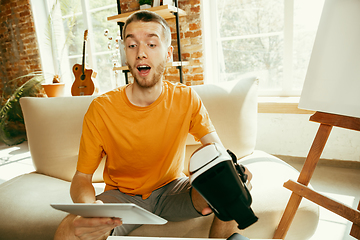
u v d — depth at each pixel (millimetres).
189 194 931
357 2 874
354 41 885
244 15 2553
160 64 972
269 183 1139
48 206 1080
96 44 3648
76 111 1429
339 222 1506
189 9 2566
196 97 1088
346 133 2145
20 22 3879
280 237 1017
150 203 1011
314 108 997
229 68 2742
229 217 484
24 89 3914
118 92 1052
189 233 1010
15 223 1024
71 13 3725
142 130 1004
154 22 948
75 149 1399
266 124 2455
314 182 1973
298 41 2377
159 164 1041
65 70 3984
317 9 2236
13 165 2965
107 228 670
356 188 1834
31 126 1438
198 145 1460
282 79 2520
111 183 1069
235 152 1429
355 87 886
